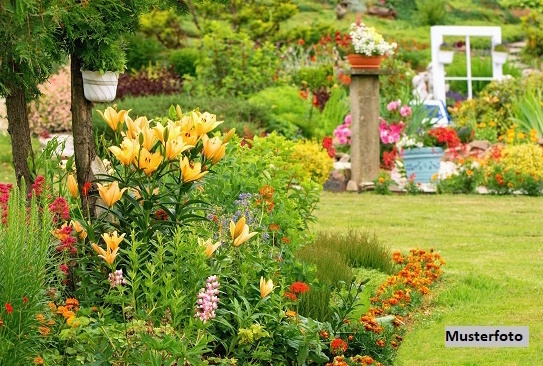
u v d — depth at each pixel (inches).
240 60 833.5
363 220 484.1
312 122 740.0
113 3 228.1
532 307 312.2
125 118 230.1
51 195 235.9
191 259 214.2
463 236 442.9
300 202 334.6
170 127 215.0
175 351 188.7
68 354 198.2
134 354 193.9
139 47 1007.0
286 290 253.0
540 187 588.1
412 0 1531.7
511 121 794.8
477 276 349.4
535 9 1536.7
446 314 302.2
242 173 297.6
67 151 660.1
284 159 370.0
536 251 407.8
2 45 213.5
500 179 587.2
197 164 216.7
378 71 597.3
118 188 214.7
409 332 282.5
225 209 272.2
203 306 201.6
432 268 338.0
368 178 604.4
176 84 869.8
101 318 200.1
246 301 219.9
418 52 1248.8
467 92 992.9
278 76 852.6
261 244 256.8
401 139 631.2
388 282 298.4
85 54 238.1
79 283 224.4
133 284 200.7
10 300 179.9
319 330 234.8
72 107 246.7
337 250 353.7
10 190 216.5
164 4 267.6
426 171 625.0
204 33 997.8
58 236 212.4
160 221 222.5
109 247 203.6
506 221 485.7
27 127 250.1
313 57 1004.6
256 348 218.5
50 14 206.1
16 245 182.4
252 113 710.5
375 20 1469.0
